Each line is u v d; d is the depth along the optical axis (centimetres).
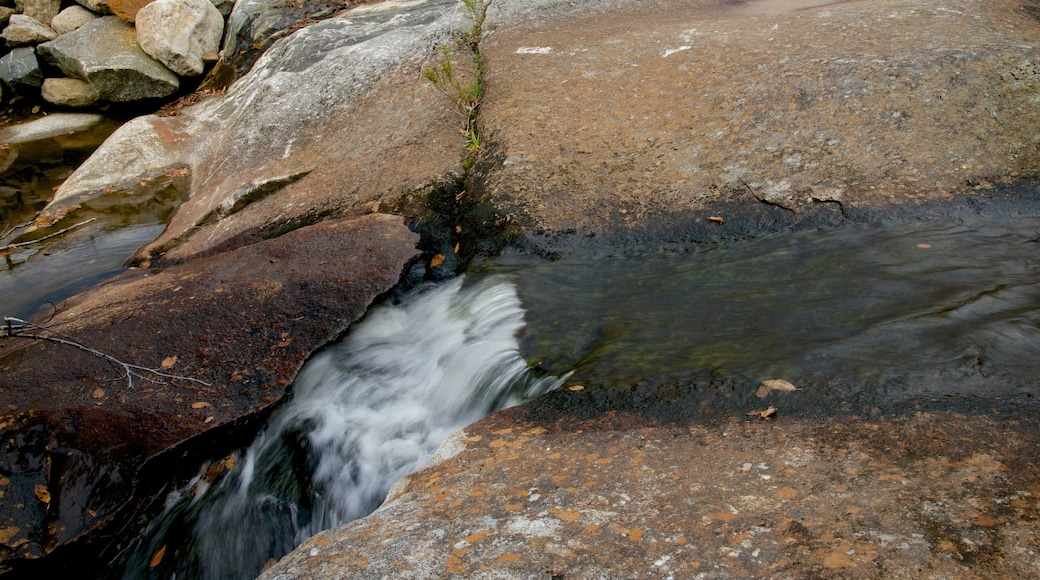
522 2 757
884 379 276
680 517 220
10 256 573
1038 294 323
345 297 430
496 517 232
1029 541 190
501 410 308
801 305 347
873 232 402
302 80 696
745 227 429
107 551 318
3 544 306
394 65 671
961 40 506
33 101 939
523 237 453
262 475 349
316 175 575
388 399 371
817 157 451
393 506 252
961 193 413
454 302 423
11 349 421
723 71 535
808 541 202
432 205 505
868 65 491
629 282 405
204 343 405
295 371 385
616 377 312
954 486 217
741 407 277
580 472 253
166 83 886
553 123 529
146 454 335
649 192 462
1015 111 445
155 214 616
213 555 327
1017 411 248
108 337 412
